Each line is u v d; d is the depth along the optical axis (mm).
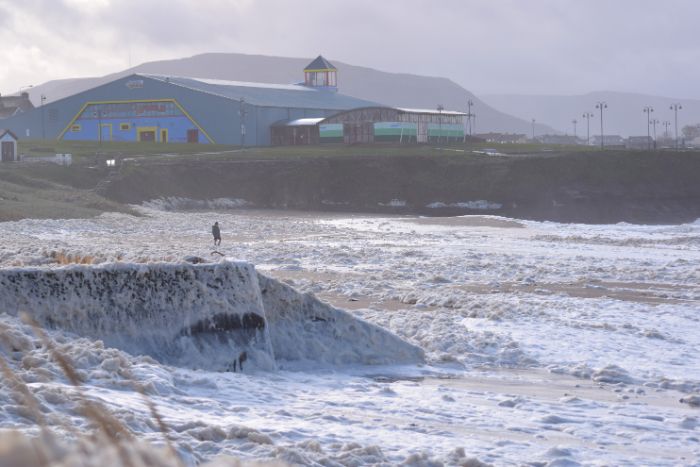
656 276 64500
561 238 104250
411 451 17219
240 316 28656
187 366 27141
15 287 25938
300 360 30516
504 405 24016
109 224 114000
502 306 44688
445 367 31203
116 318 27016
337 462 14906
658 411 24109
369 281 56719
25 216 111938
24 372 18375
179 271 28188
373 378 28891
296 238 103375
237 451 14453
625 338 37656
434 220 139750
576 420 22297
